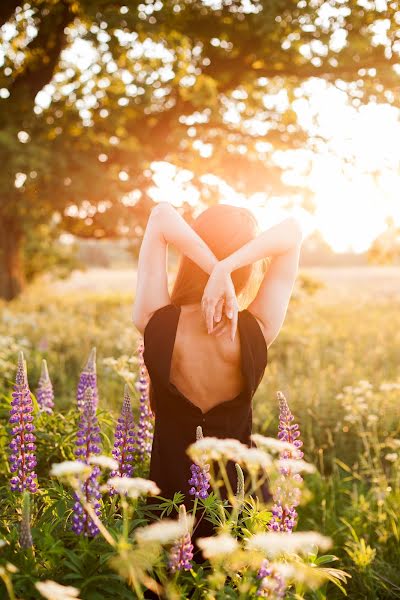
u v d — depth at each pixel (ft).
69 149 47.14
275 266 8.09
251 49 45.70
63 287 109.50
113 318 42.57
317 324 43.21
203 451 6.44
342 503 15.28
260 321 7.93
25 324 37.93
